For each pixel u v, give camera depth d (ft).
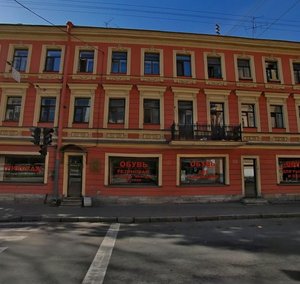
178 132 55.93
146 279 15.94
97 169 54.29
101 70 58.03
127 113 56.65
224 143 55.52
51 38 58.65
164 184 55.42
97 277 16.17
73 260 19.39
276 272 17.13
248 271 17.31
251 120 61.05
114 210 45.34
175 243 24.84
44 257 20.03
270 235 28.40
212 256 20.57
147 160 56.49
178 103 58.90
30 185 53.21
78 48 58.75
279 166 60.39
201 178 57.31
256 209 47.39
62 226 34.24
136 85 57.77
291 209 47.42
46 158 54.03
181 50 60.80
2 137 53.88
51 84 56.29
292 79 63.67
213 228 32.96
